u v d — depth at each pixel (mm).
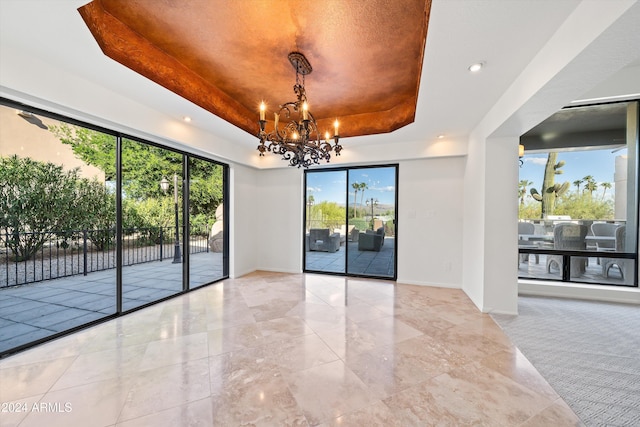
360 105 3518
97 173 3240
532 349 2297
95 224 3396
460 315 3051
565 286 3689
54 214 3195
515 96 2244
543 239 3986
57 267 3422
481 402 1650
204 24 1985
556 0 1399
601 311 3168
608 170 3662
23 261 3121
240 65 2551
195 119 3211
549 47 1723
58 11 1509
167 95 2576
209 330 2648
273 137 2520
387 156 4352
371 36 2078
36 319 2807
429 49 1823
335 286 4234
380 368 2008
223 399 1666
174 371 1957
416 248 4395
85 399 1651
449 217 4207
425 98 2615
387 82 2854
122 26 2025
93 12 1740
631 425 1470
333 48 2244
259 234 5445
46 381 1824
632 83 3115
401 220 4484
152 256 4246
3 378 1854
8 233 2893
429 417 1527
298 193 5152
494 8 1444
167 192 3902
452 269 4184
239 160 4516
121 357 2139
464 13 1479
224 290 4012
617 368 2018
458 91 2461
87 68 2113
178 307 3281
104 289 3707
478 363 2080
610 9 1237
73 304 3215
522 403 1645
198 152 3809
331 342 2410
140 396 1685
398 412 1565
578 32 1446
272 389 1766
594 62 1525
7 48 1826
